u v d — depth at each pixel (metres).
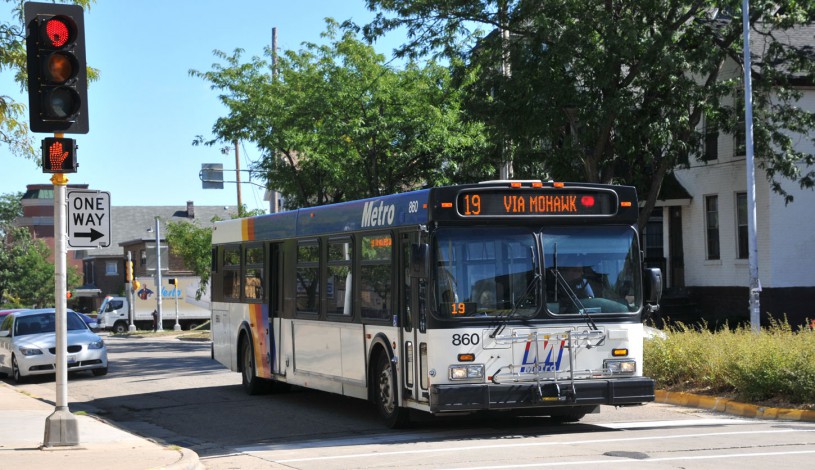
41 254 98.88
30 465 11.02
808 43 30.67
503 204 12.64
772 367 15.04
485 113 24.84
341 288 15.41
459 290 12.44
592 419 14.69
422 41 26.27
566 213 12.87
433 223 12.51
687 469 9.85
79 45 11.76
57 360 12.46
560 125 24.02
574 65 23.86
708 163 32.53
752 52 29.91
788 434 12.37
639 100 24.41
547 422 14.39
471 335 12.39
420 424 14.44
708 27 25.66
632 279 13.07
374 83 30.28
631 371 12.88
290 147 32.28
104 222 12.94
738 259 31.47
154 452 11.95
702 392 16.20
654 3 23.45
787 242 30.06
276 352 18.17
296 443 13.18
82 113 11.82
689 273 33.56
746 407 14.83
